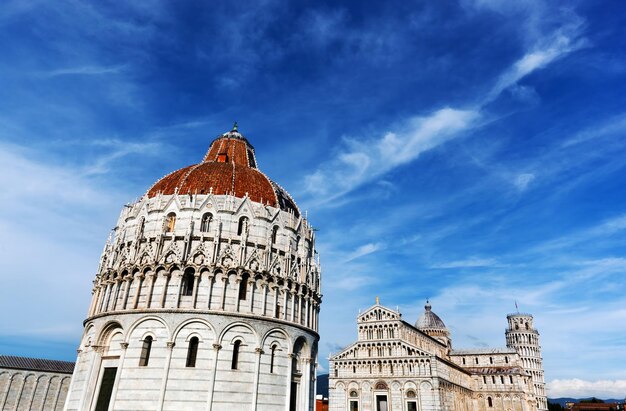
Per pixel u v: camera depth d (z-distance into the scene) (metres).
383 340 124.94
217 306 56.03
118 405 51.03
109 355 55.88
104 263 64.75
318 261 74.19
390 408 117.38
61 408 103.62
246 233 61.50
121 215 68.31
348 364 127.19
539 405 185.25
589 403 195.50
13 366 100.81
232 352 54.69
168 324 53.91
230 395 52.66
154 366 52.38
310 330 64.50
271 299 60.38
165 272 56.72
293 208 74.69
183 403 50.97
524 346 194.62
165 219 60.66
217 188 65.94
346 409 122.69
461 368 146.88
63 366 107.31
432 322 177.88
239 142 85.44
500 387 151.75
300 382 61.84
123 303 56.88
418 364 117.88
